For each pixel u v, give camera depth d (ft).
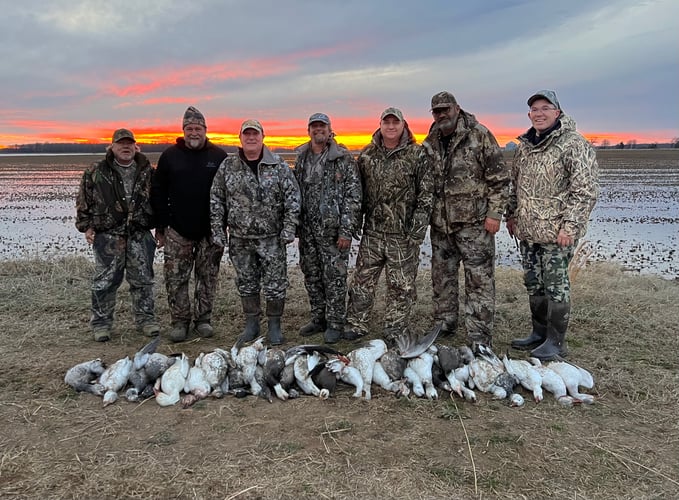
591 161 17.49
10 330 21.27
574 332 21.48
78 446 13.10
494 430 14.01
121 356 19.08
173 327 21.07
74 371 16.15
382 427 14.15
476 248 19.17
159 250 42.91
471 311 19.60
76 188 105.09
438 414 14.89
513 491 11.50
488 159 18.57
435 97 18.51
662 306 24.48
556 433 13.89
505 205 18.75
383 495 11.29
